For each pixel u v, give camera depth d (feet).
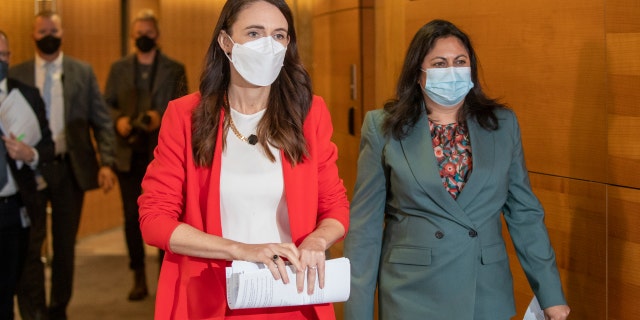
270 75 6.40
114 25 18.22
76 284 17.39
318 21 17.48
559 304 8.27
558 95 9.80
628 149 8.79
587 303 9.53
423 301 8.20
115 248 18.47
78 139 15.57
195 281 6.42
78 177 15.53
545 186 10.11
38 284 15.34
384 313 8.49
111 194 18.83
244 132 6.59
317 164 6.65
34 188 14.08
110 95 16.07
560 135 9.80
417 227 8.30
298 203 6.46
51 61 15.38
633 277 8.82
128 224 16.60
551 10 9.84
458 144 8.49
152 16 16.21
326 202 6.70
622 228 8.93
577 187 9.59
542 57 10.03
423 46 8.57
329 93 16.98
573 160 9.62
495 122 8.47
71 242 15.64
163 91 16.24
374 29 15.07
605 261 9.21
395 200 8.59
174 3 18.62
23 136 14.01
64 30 17.47
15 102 14.03
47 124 14.52
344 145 16.31
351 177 16.10
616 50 8.87
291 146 6.46
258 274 5.92
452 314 8.06
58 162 15.26
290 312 6.50
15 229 13.87
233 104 6.70
